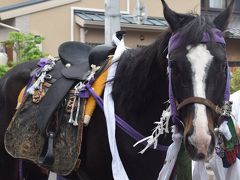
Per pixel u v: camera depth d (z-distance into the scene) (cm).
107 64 336
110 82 324
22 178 385
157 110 311
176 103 279
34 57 903
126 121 316
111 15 683
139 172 317
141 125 314
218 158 370
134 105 312
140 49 322
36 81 359
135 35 1227
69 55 363
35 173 397
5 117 383
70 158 323
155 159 315
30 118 350
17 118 355
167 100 308
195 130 256
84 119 323
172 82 277
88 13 1212
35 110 351
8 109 382
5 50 1021
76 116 326
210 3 1486
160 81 306
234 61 1381
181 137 291
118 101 319
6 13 1123
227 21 291
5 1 1296
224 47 276
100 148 323
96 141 324
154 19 1286
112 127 310
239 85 834
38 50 920
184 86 266
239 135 366
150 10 1324
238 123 380
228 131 336
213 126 267
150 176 317
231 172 373
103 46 346
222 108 280
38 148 342
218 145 355
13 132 354
